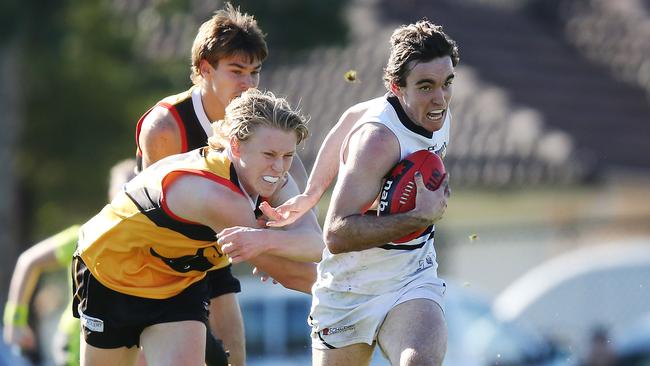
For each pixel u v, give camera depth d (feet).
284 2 195.31
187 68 198.29
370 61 254.68
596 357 168.35
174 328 70.28
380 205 67.10
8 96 194.39
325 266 70.03
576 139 236.63
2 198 199.11
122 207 69.87
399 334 66.90
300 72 256.93
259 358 153.28
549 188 229.66
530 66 267.59
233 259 67.15
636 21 299.99
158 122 75.97
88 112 193.57
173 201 67.87
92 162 194.08
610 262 200.85
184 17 204.85
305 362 153.69
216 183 67.36
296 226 69.97
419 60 65.87
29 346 97.76
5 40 181.16
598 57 282.56
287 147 67.00
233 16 75.46
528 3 300.40
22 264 96.84
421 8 274.57
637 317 198.59
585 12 301.02
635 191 234.17
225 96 74.90
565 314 196.95
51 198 200.03
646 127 255.09
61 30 187.32
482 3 297.12
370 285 68.64
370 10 266.77
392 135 66.95
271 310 155.02
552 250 228.22
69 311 97.55
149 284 70.18
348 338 69.92
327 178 71.10
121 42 194.70
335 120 240.73
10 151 197.16
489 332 158.30
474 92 249.14
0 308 188.96
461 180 234.17
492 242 224.94
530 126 237.86
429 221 65.98
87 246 70.79
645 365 168.96
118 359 72.54
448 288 164.04
